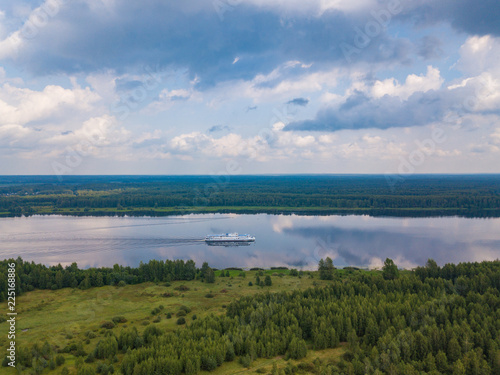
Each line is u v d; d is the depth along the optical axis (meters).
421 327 106.88
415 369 92.12
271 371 95.94
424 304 117.56
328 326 111.06
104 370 94.19
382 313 112.81
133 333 110.06
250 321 117.06
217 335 107.25
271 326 111.31
